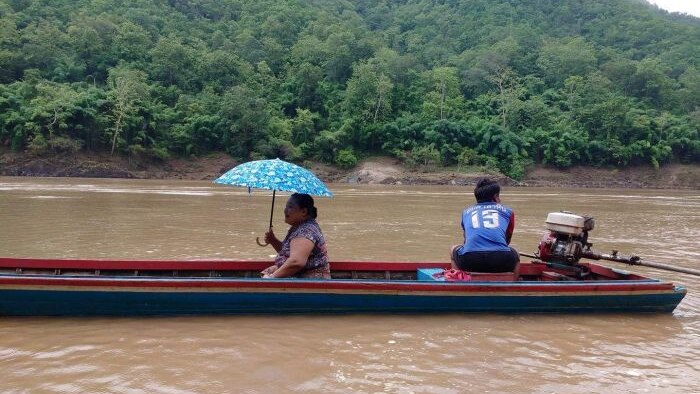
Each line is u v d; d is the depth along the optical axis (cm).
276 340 505
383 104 6719
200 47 8200
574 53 8388
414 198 3095
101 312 550
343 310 595
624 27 11381
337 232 1437
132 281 541
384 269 722
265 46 8475
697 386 429
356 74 6906
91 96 5359
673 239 1461
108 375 411
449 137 6322
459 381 422
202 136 5931
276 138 6069
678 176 6384
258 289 564
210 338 505
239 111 5931
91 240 1145
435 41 10550
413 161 6031
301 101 7138
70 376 407
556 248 716
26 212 1653
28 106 5147
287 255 609
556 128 6694
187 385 396
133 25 7438
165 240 1176
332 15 10931
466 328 568
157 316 562
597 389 416
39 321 537
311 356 467
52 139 4969
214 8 10294
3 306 530
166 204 2130
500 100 7306
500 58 8369
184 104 6262
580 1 12775
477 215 666
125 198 2364
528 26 10762
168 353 462
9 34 6400
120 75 6041
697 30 11262
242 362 446
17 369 418
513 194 3969
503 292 613
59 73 6278
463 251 652
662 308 658
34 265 624
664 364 478
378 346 500
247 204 2247
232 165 5806
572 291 627
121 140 5259
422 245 1241
